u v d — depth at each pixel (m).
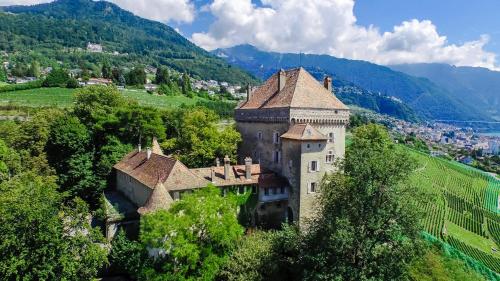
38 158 69.75
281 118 64.25
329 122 66.25
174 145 79.88
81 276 34.47
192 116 75.25
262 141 71.06
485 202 154.25
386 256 39.00
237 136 75.69
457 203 140.75
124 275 47.38
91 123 82.31
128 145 78.31
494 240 114.25
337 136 67.81
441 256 56.66
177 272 37.50
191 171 57.00
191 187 52.72
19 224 31.20
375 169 39.66
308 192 59.75
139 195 58.50
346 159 44.06
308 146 59.16
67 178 71.75
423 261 44.19
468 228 119.56
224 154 74.38
